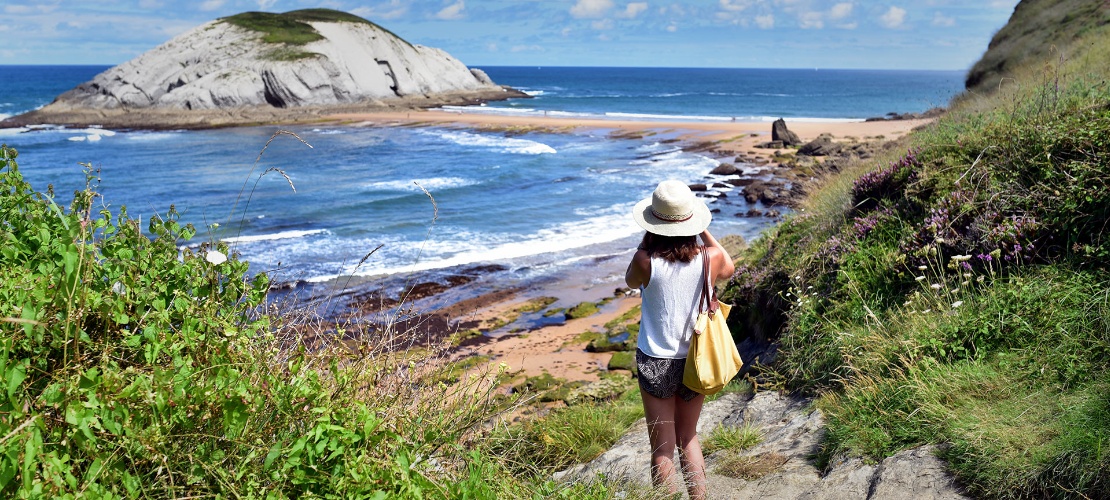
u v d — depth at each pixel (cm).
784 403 567
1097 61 1262
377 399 316
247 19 8819
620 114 7638
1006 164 626
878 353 501
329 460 255
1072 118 632
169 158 4541
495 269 1900
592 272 1864
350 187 3250
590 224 2423
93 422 213
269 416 269
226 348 268
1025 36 2419
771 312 754
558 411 676
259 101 7506
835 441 439
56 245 286
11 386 204
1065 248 504
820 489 390
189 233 322
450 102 9344
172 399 234
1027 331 446
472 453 302
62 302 244
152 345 255
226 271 312
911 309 540
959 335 478
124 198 3108
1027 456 340
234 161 4341
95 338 259
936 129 986
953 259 530
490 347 1297
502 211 2670
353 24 9194
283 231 2384
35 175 3859
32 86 15350
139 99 7544
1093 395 361
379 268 1897
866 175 794
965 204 594
